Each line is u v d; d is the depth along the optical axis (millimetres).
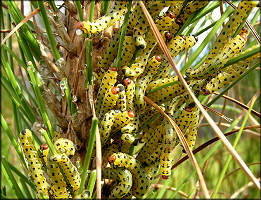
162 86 181
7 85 203
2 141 412
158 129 185
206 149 430
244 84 426
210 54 179
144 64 180
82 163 199
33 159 177
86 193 167
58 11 192
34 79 182
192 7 180
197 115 185
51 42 184
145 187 189
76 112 191
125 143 190
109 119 176
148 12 170
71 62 199
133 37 175
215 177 452
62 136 202
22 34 194
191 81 184
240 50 171
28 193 206
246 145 471
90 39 179
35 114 203
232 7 183
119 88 176
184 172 418
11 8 193
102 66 189
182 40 184
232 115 415
